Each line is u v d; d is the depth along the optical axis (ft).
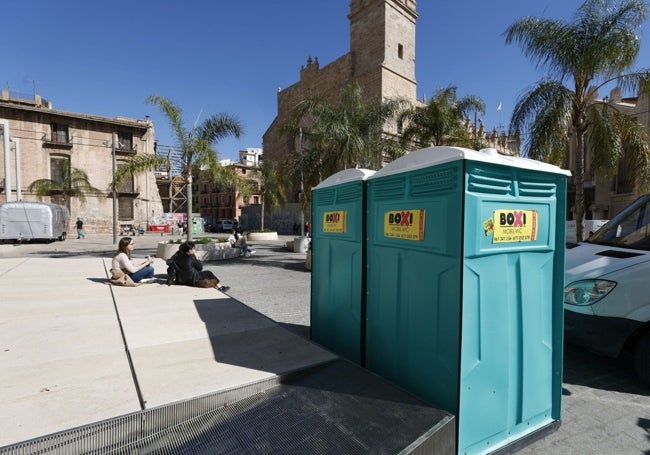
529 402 8.05
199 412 7.86
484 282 7.18
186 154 41.88
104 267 29.99
